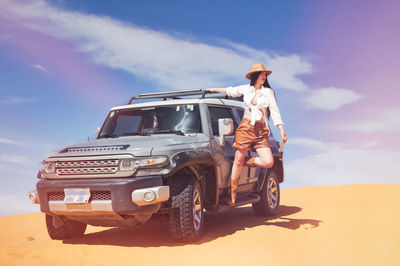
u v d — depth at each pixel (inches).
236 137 239.0
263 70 229.5
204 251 196.2
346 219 283.4
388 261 177.8
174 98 275.0
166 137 227.9
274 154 321.4
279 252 194.2
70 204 201.2
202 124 247.9
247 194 298.0
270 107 232.7
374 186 533.6
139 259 181.9
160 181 200.8
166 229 261.9
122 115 265.0
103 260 180.7
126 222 208.1
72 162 208.7
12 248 211.8
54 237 235.1
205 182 239.3
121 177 201.6
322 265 172.4
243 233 240.1
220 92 246.2
